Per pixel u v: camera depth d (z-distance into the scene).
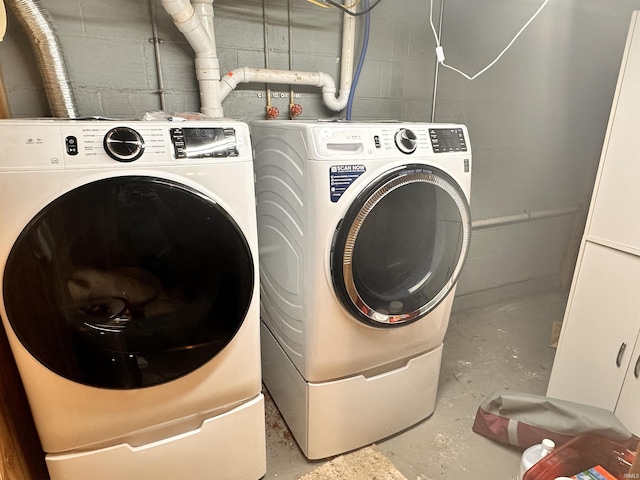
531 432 1.49
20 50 1.45
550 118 2.56
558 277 2.99
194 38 1.56
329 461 1.51
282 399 1.67
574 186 2.81
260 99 1.91
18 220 0.87
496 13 2.26
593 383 1.54
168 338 1.10
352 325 1.34
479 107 2.40
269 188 1.44
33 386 0.99
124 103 1.65
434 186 1.32
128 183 0.94
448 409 1.79
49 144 0.89
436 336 1.57
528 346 2.28
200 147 1.03
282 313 1.50
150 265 1.05
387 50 2.12
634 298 1.37
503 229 2.66
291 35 1.89
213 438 1.26
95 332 1.03
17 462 1.06
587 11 2.34
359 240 1.24
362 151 1.20
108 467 1.13
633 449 1.27
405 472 1.47
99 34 1.55
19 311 0.91
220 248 1.08
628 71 1.31
